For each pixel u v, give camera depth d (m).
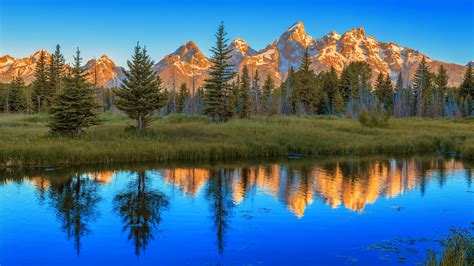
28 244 12.64
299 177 23.53
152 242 12.81
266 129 42.38
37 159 26.00
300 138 37.25
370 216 15.51
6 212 16.00
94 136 33.91
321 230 13.83
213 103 53.97
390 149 35.91
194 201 17.88
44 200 17.88
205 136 37.03
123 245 12.56
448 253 9.41
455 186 21.14
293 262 11.11
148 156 29.08
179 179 22.72
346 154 34.16
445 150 37.06
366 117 50.59
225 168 26.44
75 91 33.81
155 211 16.28
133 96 39.12
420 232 13.58
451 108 93.19
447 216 15.53
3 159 25.34
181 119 55.72
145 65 39.84
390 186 21.06
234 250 12.07
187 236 13.34
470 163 29.42
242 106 70.75
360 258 11.30
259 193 19.39
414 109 100.31
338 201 17.84
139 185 21.11
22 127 41.34
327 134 40.53
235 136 37.34
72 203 17.42
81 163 27.02
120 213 16.02
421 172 25.45
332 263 11.00
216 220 15.05
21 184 20.95
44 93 83.25
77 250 12.17
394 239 12.85
